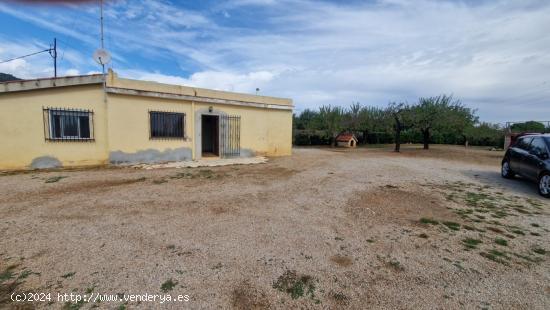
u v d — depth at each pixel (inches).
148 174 320.2
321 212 196.2
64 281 106.3
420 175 351.3
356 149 867.4
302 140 1088.8
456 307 97.8
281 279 111.8
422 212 201.8
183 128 429.7
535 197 252.2
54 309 91.1
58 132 338.6
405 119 772.0
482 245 148.5
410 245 146.1
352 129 1070.4
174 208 197.3
